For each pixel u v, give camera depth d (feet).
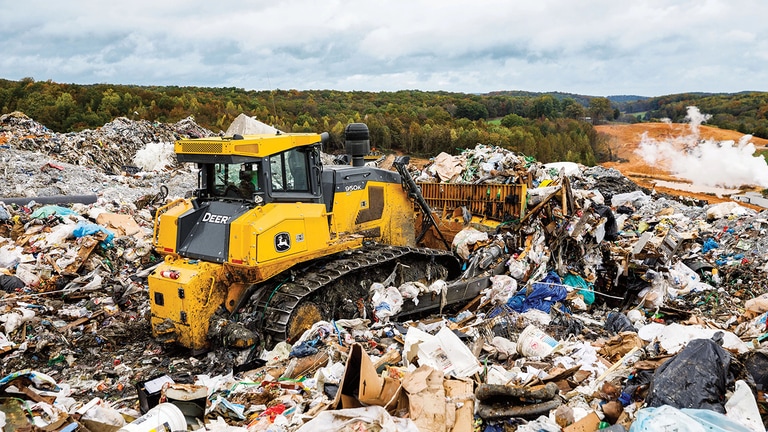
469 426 15.62
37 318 26.53
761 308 28.40
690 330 22.17
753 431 13.65
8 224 40.22
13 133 73.72
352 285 27.02
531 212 34.42
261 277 23.25
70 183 58.44
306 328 24.29
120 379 22.04
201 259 23.67
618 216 52.65
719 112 297.33
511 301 29.89
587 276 33.99
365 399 15.37
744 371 16.93
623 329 27.68
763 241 42.73
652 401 15.53
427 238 35.60
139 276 33.09
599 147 252.42
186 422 16.11
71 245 35.01
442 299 28.50
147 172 73.15
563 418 16.01
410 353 20.16
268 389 19.20
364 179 30.14
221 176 25.32
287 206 24.34
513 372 19.71
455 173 48.75
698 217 55.57
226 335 22.56
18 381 18.37
